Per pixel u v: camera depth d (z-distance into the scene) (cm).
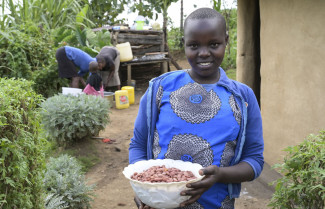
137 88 1048
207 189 143
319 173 181
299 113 387
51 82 848
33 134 222
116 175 489
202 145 152
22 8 1040
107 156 546
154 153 164
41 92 846
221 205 156
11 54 793
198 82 161
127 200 421
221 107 154
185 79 163
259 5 452
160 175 147
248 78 484
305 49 373
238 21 480
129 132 651
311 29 363
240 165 155
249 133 164
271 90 422
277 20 405
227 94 159
